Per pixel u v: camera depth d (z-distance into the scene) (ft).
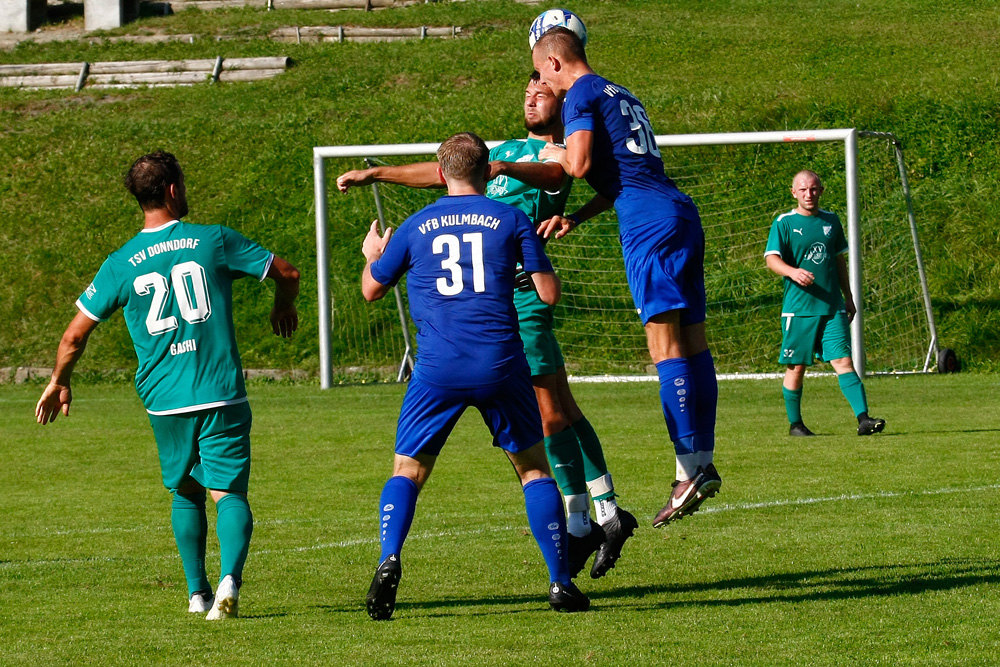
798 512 76.43
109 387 185.16
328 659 43.39
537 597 55.72
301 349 197.88
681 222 57.77
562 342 198.90
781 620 48.70
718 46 295.07
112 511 85.56
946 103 231.50
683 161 224.33
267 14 345.72
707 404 59.41
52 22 352.90
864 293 197.16
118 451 118.83
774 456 102.63
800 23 316.81
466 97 263.49
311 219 219.82
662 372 57.21
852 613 49.60
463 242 50.72
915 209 209.87
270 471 102.53
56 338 201.36
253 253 54.85
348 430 131.54
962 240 203.72
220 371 53.26
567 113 58.03
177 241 54.13
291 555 67.92
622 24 321.73
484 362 50.08
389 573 47.83
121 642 46.80
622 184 58.39
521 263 51.42
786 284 117.39
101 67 297.12
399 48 306.55
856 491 83.76
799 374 117.60
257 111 262.47
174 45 315.78
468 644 45.50
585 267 206.28
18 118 266.77
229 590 51.42
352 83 278.67
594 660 42.42
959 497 80.38
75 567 65.57
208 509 86.94
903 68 266.36
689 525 73.20
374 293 52.75
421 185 58.75
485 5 345.51
